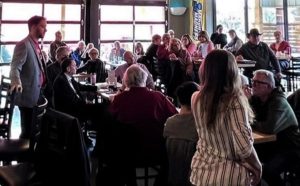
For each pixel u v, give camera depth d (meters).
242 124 1.65
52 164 2.09
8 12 9.18
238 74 1.72
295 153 2.90
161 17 10.89
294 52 10.07
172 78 5.83
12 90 3.34
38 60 3.68
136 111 2.90
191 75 5.80
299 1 9.91
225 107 1.67
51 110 2.16
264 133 2.82
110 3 10.27
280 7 10.25
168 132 2.34
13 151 2.76
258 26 10.66
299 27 9.98
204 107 1.71
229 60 1.71
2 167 2.47
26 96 3.54
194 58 6.94
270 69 5.83
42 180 2.17
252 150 1.68
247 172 1.71
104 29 10.29
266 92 2.88
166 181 2.65
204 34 7.89
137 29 10.66
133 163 2.82
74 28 9.95
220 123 1.67
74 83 4.92
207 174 1.75
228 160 1.71
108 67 8.67
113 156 2.80
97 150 2.93
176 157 2.28
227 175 1.69
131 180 2.88
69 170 1.93
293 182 3.15
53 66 4.95
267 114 2.85
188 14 10.98
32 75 3.58
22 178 2.28
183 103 2.29
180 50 6.09
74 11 9.91
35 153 2.26
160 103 2.99
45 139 2.15
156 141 2.86
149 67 7.36
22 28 9.34
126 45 10.58
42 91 3.88
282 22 10.27
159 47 7.11
